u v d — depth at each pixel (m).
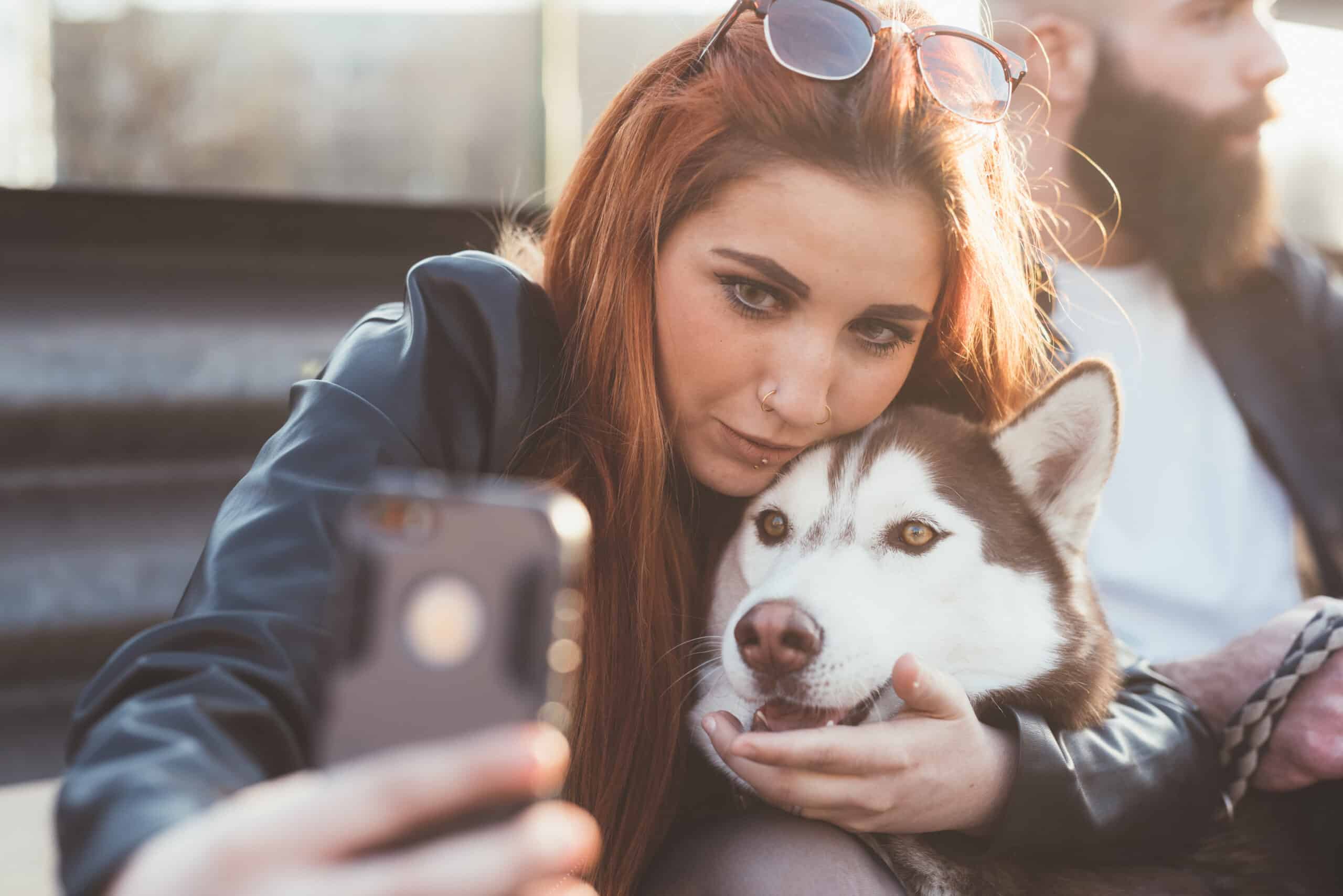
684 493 1.67
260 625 0.94
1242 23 2.44
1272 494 2.36
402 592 0.62
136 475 3.14
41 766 2.63
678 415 1.43
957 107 1.36
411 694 0.61
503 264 1.45
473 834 0.59
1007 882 1.40
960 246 1.41
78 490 3.04
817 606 1.42
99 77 3.18
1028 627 1.58
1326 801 1.75
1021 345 1.78
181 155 3.30
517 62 3.68
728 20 1.49
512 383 1.32
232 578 1.00
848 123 1.27
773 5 1.35
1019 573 1.62
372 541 0.63
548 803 0.69
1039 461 1.73
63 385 3.01
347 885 0.55
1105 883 1.44
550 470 1.42
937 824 1.32
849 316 1.34
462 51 3.61
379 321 1.41
